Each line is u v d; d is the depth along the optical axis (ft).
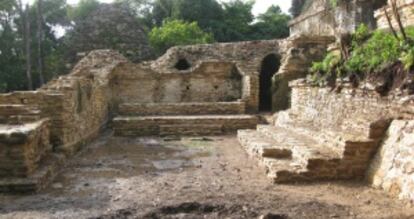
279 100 61.82
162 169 31.19
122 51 84.58
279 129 42.88
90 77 49.55
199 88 68.85
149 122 52.21
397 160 22.80
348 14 59.77
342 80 34.53
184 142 45.32
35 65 92.02
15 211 20.94
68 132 35.76
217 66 68.33
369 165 25.50
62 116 34.14
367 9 57.93
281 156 30.27
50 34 108.68
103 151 39.73
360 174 25.70
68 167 32.01
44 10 104.32
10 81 86.99
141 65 67.67
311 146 30.14
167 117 53.78
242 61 68.64
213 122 53.06
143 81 67.72
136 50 85.56
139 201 22.27
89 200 22.79
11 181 24.56
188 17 110.11
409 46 28.35
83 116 42.27
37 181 24.73
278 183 25.62
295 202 21.38
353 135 27.48
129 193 24.11
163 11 120.37
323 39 61.11
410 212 19.36
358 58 33.40
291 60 61.52
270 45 69.97
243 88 65.51
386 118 25.76
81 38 84.94
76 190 25.09
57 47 102.47
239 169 30.71
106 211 20.66
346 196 22.41
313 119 40.98
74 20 109.60
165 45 93.35
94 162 34.06
